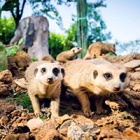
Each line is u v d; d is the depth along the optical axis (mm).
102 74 410
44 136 354
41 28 1066
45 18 1085
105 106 465
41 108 444
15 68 603
